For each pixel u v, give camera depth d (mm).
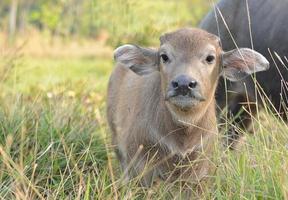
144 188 9039
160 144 9086
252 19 11047
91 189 8930
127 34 15750
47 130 10242
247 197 8367
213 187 8844
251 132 10969
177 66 8500
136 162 9195
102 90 15117
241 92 11273
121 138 9680
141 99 9391
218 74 9164
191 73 8336
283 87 10484
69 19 32875
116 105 10328
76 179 9336
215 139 9172
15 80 12547
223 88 11234
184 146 9125
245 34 11117
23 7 43250
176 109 8812
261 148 8875
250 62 9211
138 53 9297
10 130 10078
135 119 9281
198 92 8312
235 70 9297
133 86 9883
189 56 8578
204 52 8672
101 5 16719
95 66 28172
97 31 33438
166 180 8953
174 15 20672
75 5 30266
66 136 10281
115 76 10758
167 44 8734
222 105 11344
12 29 32500
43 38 35750
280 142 9008
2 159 9273
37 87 14461
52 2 35969
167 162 9156
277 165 8391
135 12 16109
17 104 10883
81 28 32312
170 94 8273
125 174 9305
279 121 9945
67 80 14031
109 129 10727
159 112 9016
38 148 9906
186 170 9055
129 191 8508
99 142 10555
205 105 8898
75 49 35312
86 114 11359
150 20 16438
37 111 10758
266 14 10898
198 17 25750
